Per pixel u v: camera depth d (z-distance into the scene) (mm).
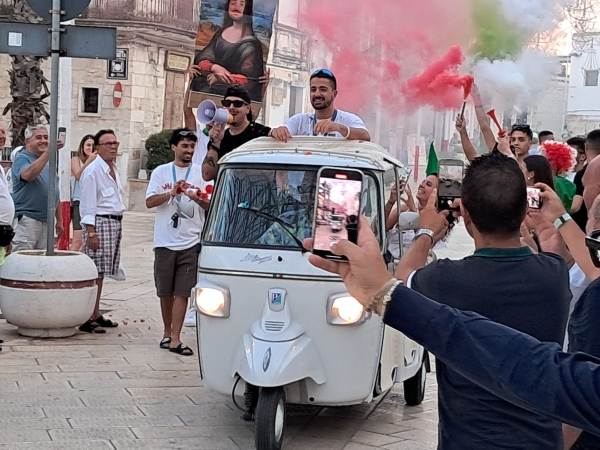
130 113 25047
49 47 8742
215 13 9234
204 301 6109
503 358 1960
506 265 3055
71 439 6012
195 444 6027
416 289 3141
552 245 3916
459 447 2939
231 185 6355
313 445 6145
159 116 26516
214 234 6234
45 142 9578
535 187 3932
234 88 7680
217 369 6109
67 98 14188
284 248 6012
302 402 6035
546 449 2898
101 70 24938
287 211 6172
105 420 6445
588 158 7328
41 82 14516
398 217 6441
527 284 3027
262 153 6453
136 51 25234
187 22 26469
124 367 7934
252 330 5910
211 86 9281
